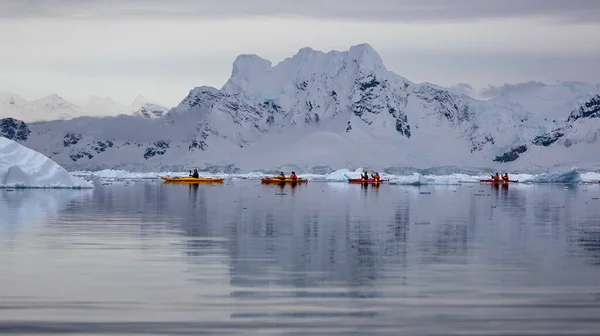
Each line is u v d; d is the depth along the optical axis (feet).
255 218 173.58
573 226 155.74
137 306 75.36
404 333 66.54
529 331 67.26
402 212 198.70
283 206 225.97
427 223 161.99
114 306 75.36
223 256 106.42
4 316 71.67
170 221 163.12
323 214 188.96
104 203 231.50
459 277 90.43
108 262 100.63
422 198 289.74
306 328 67.87
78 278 89.04
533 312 73.46
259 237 130.52
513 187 479.82
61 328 67.87
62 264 98.78
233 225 153.89
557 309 74.64
